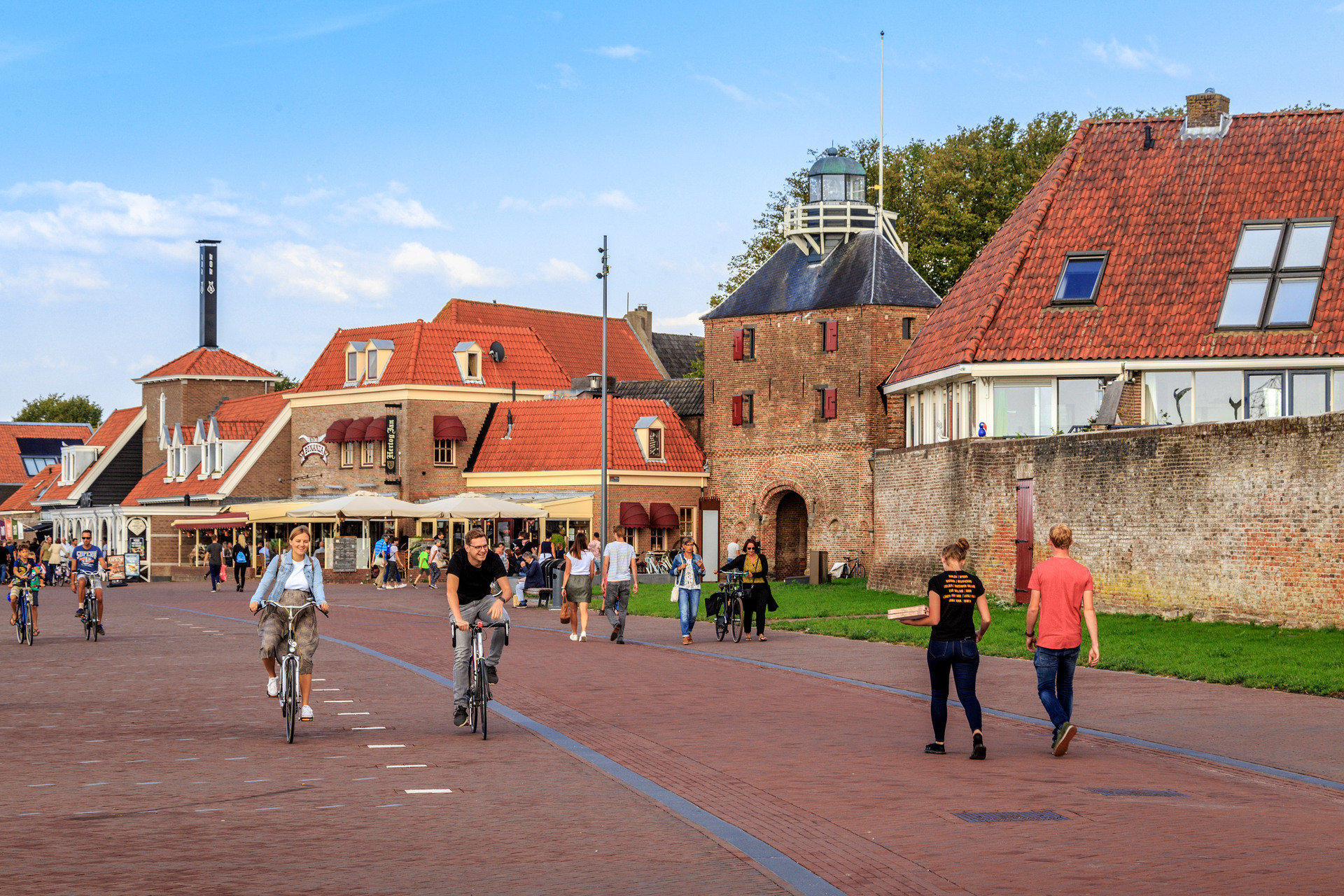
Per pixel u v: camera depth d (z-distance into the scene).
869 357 55.19
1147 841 9.25
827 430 56.19
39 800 10.80
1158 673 19.86
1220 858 8.75
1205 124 40.69
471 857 8.79
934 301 56.25
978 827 9.68
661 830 9.62
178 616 36.91
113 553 74.50
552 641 27.94
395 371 62.38
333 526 63.75
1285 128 40.00
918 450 39.75
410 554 58.56
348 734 14.64
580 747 13.56
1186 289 37.44
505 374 64.81
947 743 13.96
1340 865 8.55
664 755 13.01
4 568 63.94
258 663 23.06
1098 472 30.12
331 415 64.75
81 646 26.95
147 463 82.88
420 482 61.78
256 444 66.94
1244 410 36.28
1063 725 13.09
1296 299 36.34
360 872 8.38
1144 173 40.34
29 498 92.62
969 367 37.59
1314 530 24.66
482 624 14.83
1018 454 33.12
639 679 20.25
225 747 13.67
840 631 28.36
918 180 69.94
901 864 8.54
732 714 16.20
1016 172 66.50
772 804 10.54
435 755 13.13
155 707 17.06
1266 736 14.25
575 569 28.05
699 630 30.83
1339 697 17.17
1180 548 27.73
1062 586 13.68
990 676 20.17
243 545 54.28
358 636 29.16
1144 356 36.47
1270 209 38.28
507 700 17.61
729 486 59.19
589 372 83.56
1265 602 25.64
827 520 56.16
